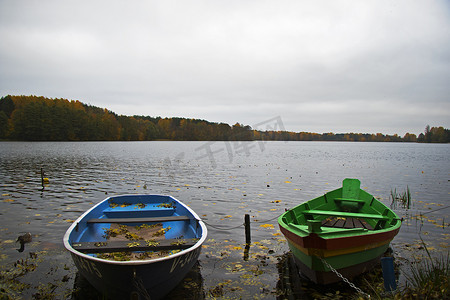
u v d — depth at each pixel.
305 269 6.31
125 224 8.46
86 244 5.91
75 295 5.66
